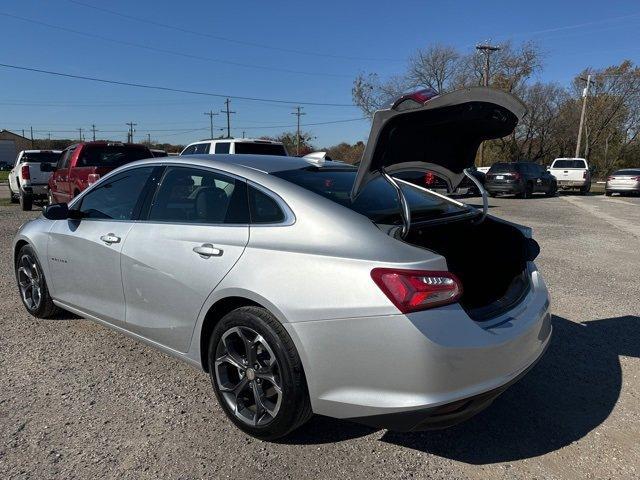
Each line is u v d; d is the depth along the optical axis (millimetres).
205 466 2758
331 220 2795
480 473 2760
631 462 2885
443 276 2537
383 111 2623
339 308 2572
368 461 2840
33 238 4625
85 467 2723
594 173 55094
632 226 12695
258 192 3115
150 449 2893
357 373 2564
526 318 2967
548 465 2844
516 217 14633
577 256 8594
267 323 2801
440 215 3316
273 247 2863
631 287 6535
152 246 3449
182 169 3590
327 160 3949
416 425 2523
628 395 3652
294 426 2867
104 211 4051
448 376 2473
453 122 2924
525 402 3537
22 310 5164
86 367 3887
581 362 4195
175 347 3422
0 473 2658
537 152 52812
